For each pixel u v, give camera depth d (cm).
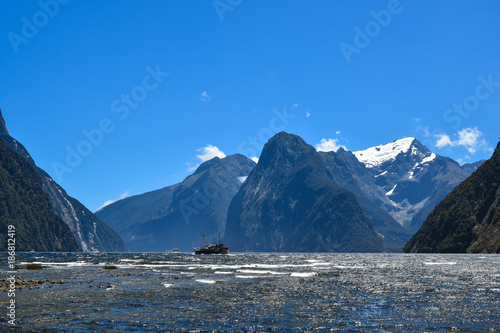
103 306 4600
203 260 18075
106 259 19250
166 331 3528
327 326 3766
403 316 4216
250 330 3603
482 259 16700
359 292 5934
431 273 9431
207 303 4888
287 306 4738
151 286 6469
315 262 15938
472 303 5009
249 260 18212
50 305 4619
